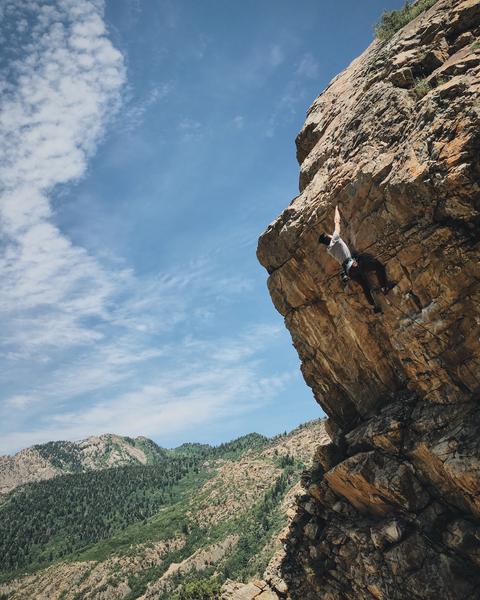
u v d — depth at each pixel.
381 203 11.66
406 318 11.87
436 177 9.89
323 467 17.66
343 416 16.86
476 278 10.23
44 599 171.62
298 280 15.59
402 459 12.77
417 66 13.05
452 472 10.70
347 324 14.57
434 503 12.30
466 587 11.30
